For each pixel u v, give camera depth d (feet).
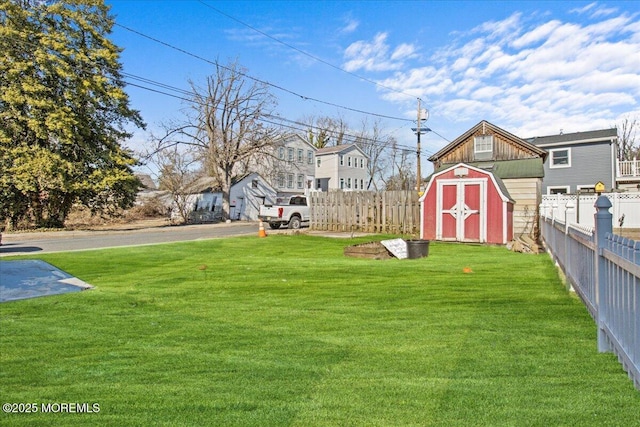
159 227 84.89
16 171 66.74
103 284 22.49
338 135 189.78
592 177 87.20
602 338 11.40
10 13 68.18
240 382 10.00
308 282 22.49
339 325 14.56
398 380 9.89
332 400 8.96
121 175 76.95
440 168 65.87
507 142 65.51
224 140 100.68
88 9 77.05
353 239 47.57
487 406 8.47
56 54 71.05
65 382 10.18
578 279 16.78
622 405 8.32
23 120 68.85
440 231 44.57
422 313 15.83
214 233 63.77
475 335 13.07
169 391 9.59
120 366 11.14
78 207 84.02
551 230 29.78
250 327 14.53
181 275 24.97
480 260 30.35
